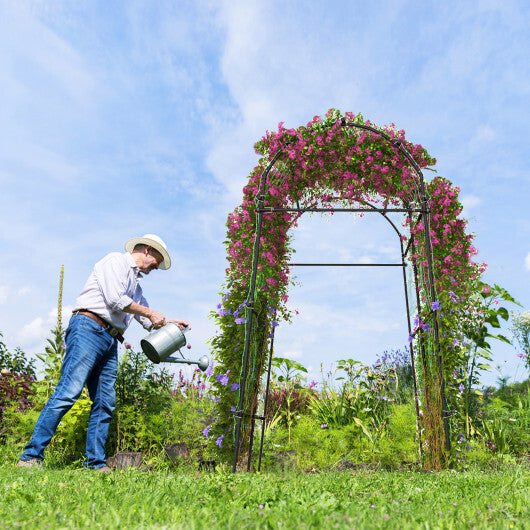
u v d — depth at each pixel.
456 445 3.95
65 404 3.59
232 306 3.95
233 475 2.81
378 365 6.25
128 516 1.71
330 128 4.05
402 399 5.93
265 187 4.03
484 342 4.92
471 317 4.79
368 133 4.09
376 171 4.25
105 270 3.79
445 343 4.01
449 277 4.13
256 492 2.23
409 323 4.81
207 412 4.76
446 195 4.20
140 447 4.54
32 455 3.46
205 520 1.69
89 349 3.75
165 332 3.75
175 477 2.92
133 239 4.29
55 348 5.31
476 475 3.18
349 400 5.63
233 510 1.81
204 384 5.48
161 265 4.37
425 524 1.66
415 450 4.48
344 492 2.32
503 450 4.78
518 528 1.68
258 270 3.94
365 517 1.78
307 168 4.13
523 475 3.15
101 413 3.93
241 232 4.06
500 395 6.51
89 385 4.02
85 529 1.54
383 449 4.39
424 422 4.13
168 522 1.66
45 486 2.35
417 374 4.48
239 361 3.82
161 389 5.23
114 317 3.88
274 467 4.17
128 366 4.90
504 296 5.14
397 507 2.02
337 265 4.91
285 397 6.29
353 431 4.98
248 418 3.82
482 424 5.03
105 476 2.62
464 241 4.25
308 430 4.79
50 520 1.64
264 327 4.02
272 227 4.12
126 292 3.94
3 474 2.74
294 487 2.44
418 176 4.12
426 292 4.21
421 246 4.29
